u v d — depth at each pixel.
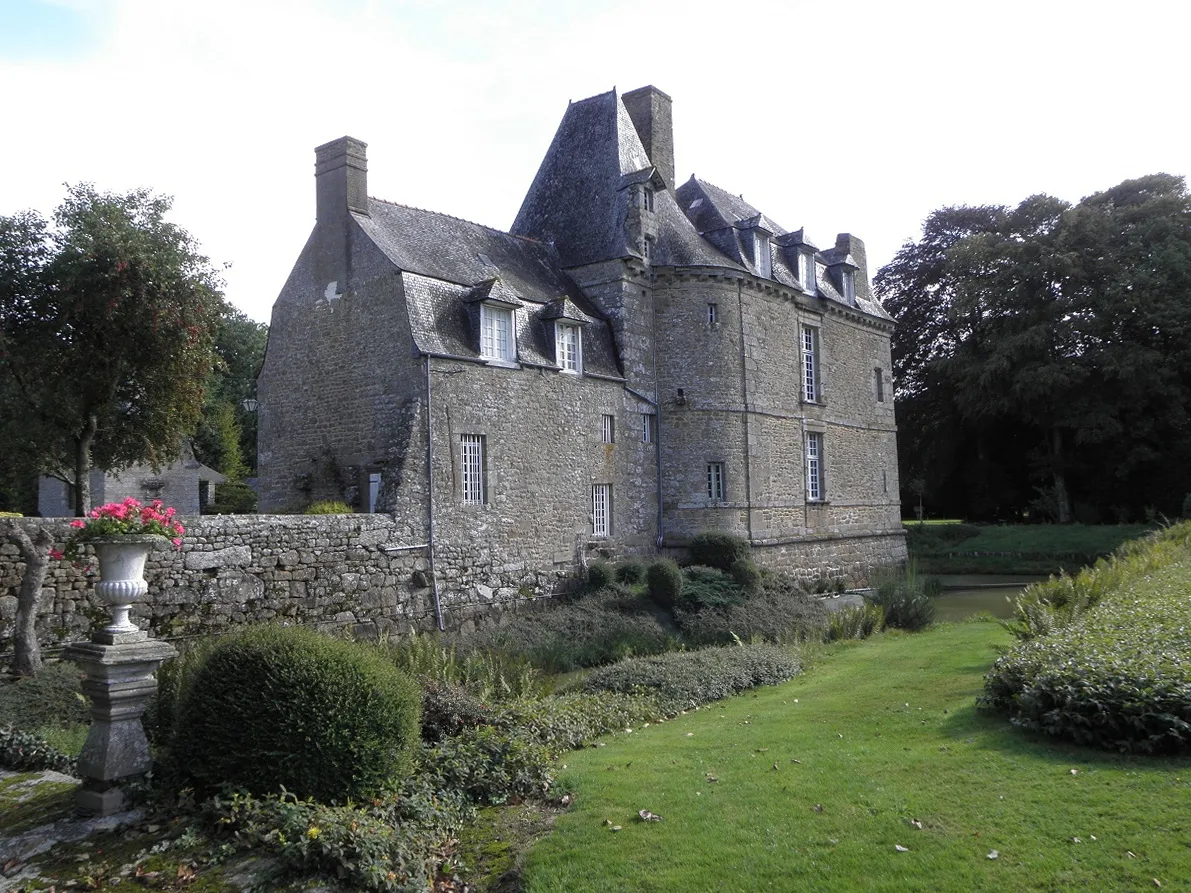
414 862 5.96
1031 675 8.36
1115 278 36.94
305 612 15.27
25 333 16.55
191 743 6.89
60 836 6.41
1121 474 38.84
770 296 26.30
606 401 22.55
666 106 27.72
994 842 5.58
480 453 19.12
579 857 6.01
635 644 17.72
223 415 41.31
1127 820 5.69
